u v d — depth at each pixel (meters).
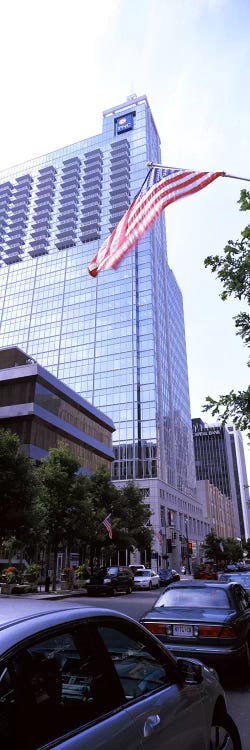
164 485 72.62
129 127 112.06
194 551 89.56
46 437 40.97
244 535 169.00
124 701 2.30
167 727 2.42
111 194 103.94
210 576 34.91
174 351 98.25
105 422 57.03
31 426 38.12
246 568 44.19
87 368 83.38
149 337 80.81
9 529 22.73
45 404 40.88
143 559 63.12
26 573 29.45
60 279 97.69
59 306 94.00
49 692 1.92
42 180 119.81
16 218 116.56
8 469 22.45
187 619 6.62
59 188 117.12
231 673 7.09
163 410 80.44
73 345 87.44
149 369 78.12
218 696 3.29
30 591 25.92
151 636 2.90
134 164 105.81
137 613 15.22
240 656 6.30
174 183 11.48
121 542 37.66
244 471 186.12
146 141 107.12
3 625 1.93
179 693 2.75
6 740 1.65
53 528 28.03
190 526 88.62
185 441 98.38
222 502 138.50
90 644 2.29
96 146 116.62
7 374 39.88
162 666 2.83
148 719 2.30
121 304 86.19
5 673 1.75
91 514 29.92
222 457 162.75
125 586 29.08
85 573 32.38
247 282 9.66
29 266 104.75
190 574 63.22
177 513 78.31
